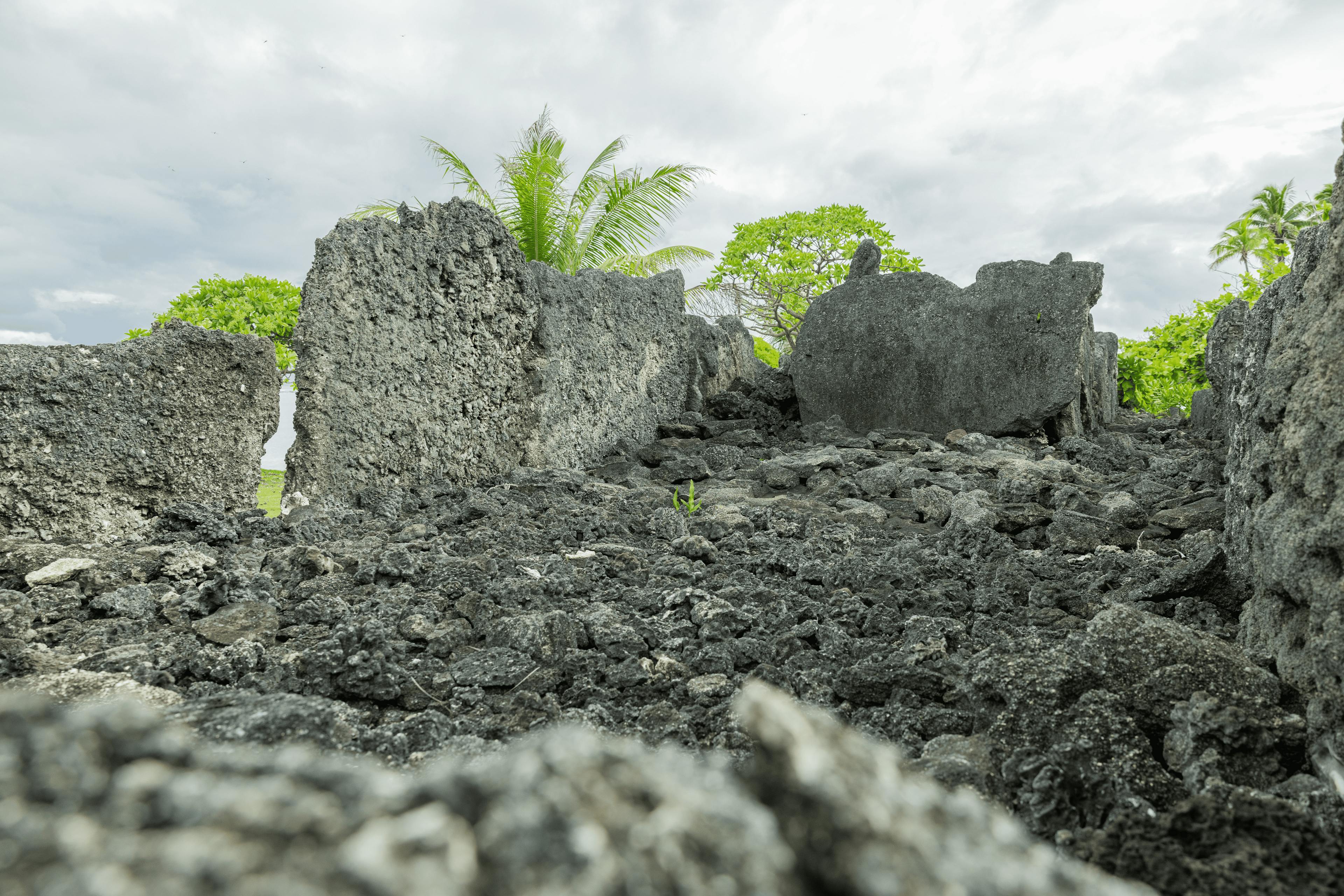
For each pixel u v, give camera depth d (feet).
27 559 13.38
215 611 12.05
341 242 19.72
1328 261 8.55
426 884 2.31
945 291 32.81
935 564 14.88
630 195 47.67
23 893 2.27
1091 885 3.08
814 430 32.17
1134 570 13.37
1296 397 8.32
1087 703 7.60
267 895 2.24
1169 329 51.80
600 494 21.88
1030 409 31.14
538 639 10.53
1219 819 5.70
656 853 2.52
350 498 20.06
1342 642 7.08
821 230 78.59
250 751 4.88
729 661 10.29
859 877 2.57
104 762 2.74
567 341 26.91
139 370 16.90
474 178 49.03
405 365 21.29
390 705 9.20
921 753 8.06
